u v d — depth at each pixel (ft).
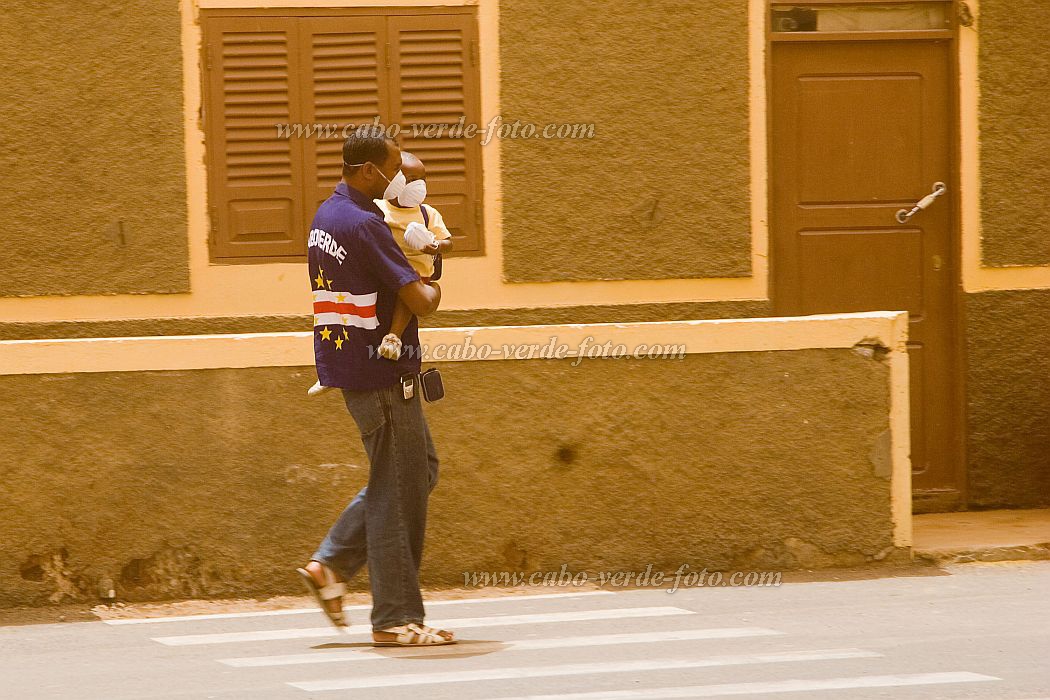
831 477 88.43
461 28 98.99
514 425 86.48
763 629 74.28
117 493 83.46
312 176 98.73
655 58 100.17
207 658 69.77
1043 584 85.25
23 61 95.14
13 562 82.58
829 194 104.37
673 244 100.89
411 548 71.51
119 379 83.35
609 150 100.01
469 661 67.67
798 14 103.19
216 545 84.33
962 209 104.78
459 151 99.40
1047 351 105.81
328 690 62.13
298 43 98.07
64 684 64.69
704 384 87.56
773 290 103.76
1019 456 106.01
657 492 87.35
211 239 97.76
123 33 96.07
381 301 68.69
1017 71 104.58
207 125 97.35
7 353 82.33
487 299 99.76
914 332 105.60
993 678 63.10
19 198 95.50
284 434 84.69
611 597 83.35
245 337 84.38
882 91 104.32
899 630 73.46
